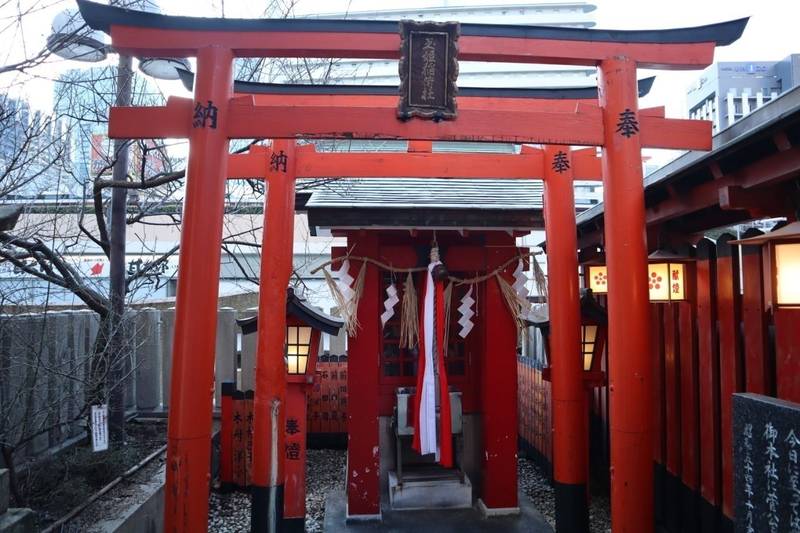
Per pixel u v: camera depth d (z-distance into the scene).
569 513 5.01
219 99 4.16
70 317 6.39
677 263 5.37
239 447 7.51
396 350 6.78
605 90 4.36
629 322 4.14
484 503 6.32
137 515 4.99
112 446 6.28
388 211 5.81
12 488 4.64
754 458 2.74
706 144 4.37
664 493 5.88
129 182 6.48
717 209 5.73
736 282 4.52
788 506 2.51
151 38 4.18
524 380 9.22
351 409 6.22
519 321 6.33
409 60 4.15
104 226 6.88
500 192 6.95
